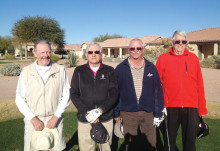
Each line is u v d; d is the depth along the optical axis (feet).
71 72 51.39
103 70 9.05
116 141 13.15
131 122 9.91
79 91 9.16
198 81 9.53
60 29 130.82
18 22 123.03
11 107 19.89
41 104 8.11
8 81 37.37
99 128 8.48
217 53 70.64
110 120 9.23
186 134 9.55
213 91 27.37
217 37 69.67
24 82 8.09
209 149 11.73
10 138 13.23
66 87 8.81
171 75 9.51
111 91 8.96
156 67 10.36
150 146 9.99
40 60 8.15
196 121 9.46
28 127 8.29
